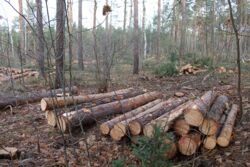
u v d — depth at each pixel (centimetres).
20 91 809
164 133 339
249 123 489
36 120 572
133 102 594
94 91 827
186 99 607
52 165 382
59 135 484
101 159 409
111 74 1270
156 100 616
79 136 482
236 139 436
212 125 397
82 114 489
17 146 445
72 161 397
